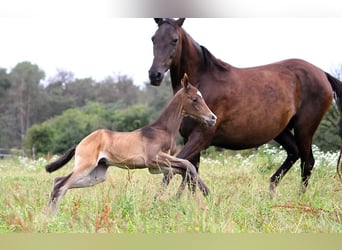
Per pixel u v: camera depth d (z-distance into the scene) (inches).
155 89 2137.1
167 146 437.1
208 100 458.6
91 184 427.8
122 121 1622.8
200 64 464.8
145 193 403.2
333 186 468.1
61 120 1656.0
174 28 449.1
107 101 2330.2
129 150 424.2
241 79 474.9
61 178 408.8
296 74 510.3
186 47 458.6
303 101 514.0
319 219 351.3
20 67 2229.3
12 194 411.5
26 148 1534.2
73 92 2338.8
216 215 351.6
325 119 769.6
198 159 470.6
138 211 359.3
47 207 382.9
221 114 463.2
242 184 492.1
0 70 2215.8
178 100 441.1
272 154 709.3
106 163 427.5
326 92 520.4
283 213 368.5
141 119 1630.2
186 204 370.6
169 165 426.9
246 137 477.7
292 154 537.0
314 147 686.5
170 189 446.9
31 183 539.2
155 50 447.5
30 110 2203.5
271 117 481.4
